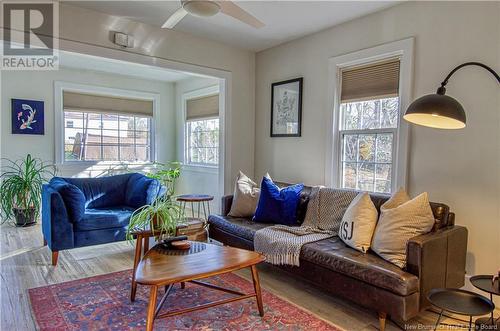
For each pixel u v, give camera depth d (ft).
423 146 9.41
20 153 16.08
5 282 9.23
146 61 11.85
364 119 11.12
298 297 8.53
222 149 14.39
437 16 9.09
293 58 13.25
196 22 11.57
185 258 7.07
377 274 6.83
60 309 7.71
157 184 13.10
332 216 9.85
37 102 16.35
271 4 10.00
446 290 6.35
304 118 12.88
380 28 10.37
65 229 10.59
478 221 8.43
